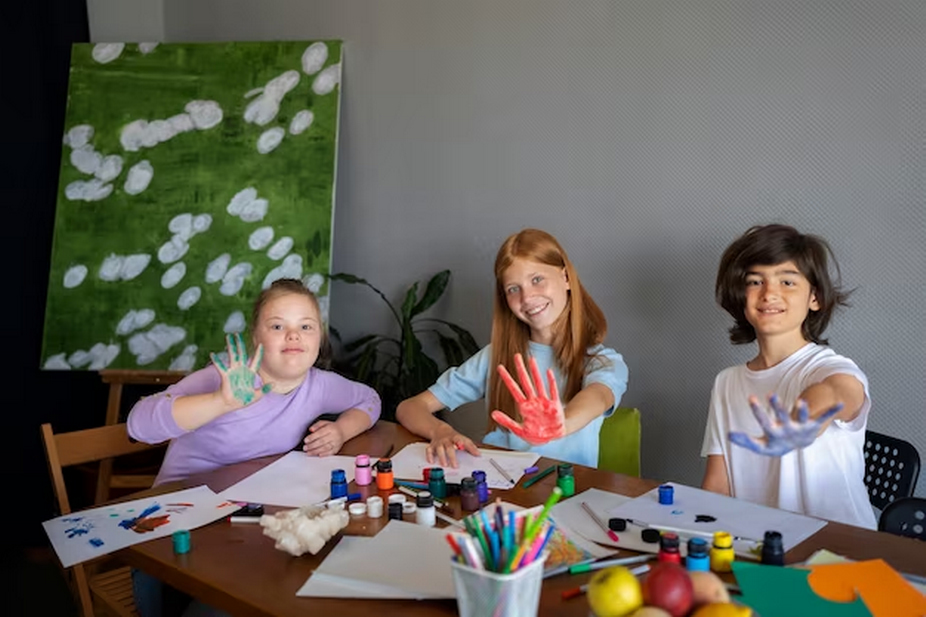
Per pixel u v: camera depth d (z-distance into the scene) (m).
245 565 1.05
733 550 1.02
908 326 1.82
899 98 1.78
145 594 1.42
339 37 2.70
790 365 1.52
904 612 0.85
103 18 2.96
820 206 1.90
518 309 1.71
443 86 2.48
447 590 0.94
